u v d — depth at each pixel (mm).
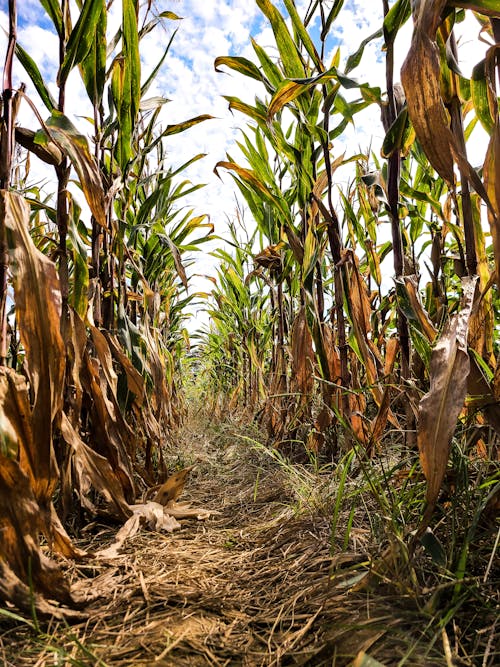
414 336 1070
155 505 1196
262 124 1433
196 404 4215
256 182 1524
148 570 880
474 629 578
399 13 1009
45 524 715
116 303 1410
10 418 704
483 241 1004
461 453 779
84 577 847
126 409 1329
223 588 805
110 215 1313
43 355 748
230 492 1562
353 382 1553
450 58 874
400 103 1136
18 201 791
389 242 1746
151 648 611
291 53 1296
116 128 1346
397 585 638
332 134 1481
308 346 1588
